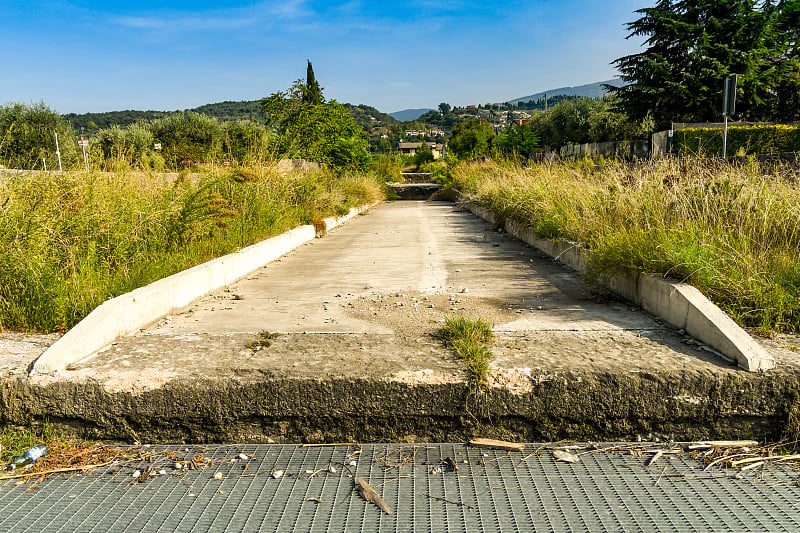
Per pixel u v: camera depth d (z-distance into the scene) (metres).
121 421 2.83
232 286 5.61
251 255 6.43
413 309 4.34
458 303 4.54
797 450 2.68
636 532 2.02
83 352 3.13
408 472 2.50
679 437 2.80
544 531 2.03
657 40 28.14
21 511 2.21
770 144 16.70
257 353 3.21
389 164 43.66
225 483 2.42
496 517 2.12
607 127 38.22
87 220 5.00
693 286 3.80
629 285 4.52
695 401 2.76
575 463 2.58
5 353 3.21
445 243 9.15
